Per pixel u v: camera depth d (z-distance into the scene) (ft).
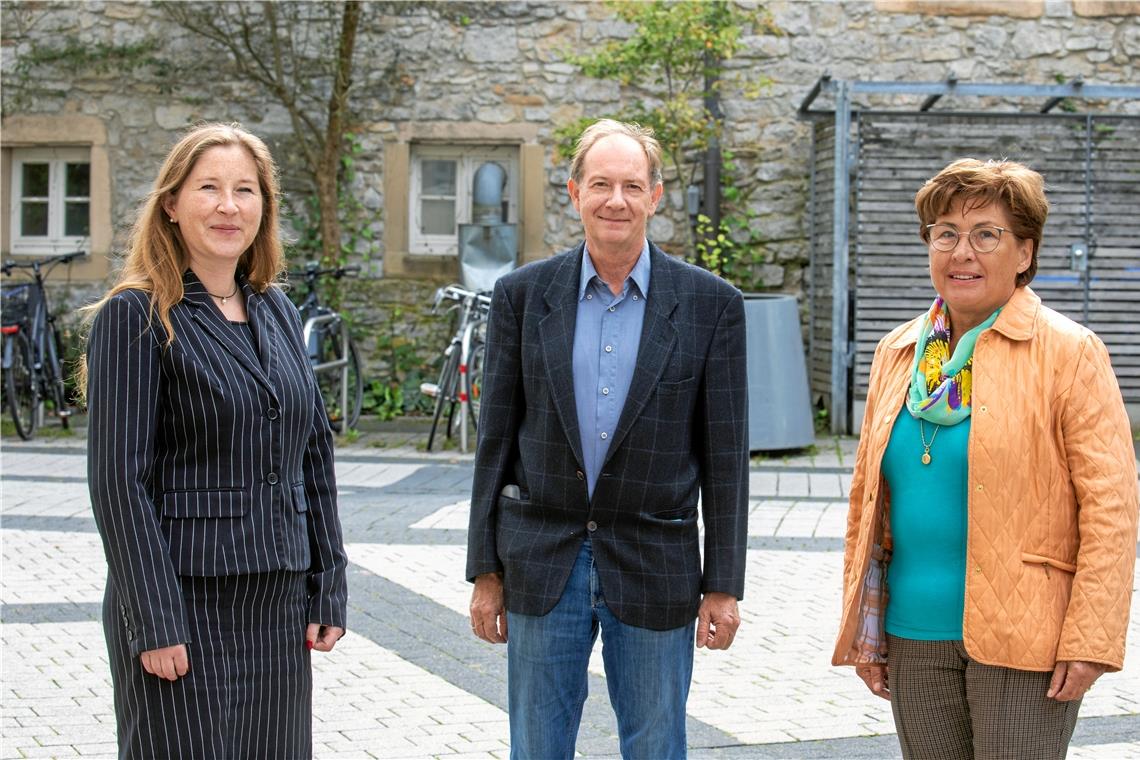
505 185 40.86
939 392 9.11
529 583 9.99
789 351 32.81
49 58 40.24
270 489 9.09
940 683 9.23
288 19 39.19
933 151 35.94
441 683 15.33
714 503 10.06
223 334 9.08
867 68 38.88
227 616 8.92
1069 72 38.65
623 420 9.78
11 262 40.63
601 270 10.02
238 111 40.52
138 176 40.73
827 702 14.76
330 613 9.62
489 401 10.23
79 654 16.11
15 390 34.76
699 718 14.23
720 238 36.37
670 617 9.93
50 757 12.73
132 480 8.57
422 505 25.91
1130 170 36.01
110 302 8.82
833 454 33.17
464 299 34.32
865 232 36.01
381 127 40.19
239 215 9.11
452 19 39.75
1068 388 8.87
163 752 8.74
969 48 38.68
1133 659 16.37
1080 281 36.09
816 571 20.68
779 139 39.27
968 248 9.04
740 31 36.50
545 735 10.11
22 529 23.27
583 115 39.60
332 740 13.43
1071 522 8.93
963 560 9.13
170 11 38.73
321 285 40.09
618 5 35.63
